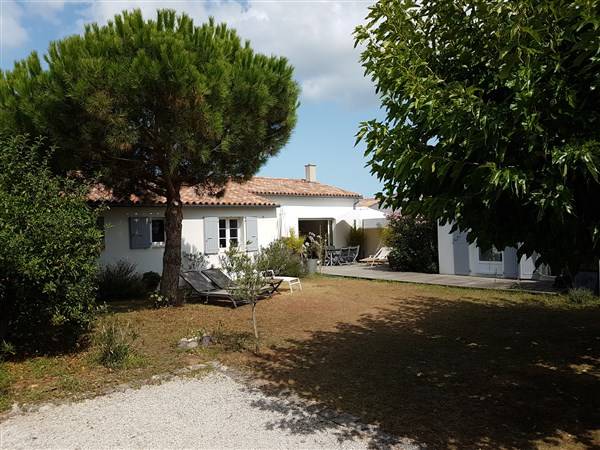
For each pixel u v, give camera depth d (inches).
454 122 126.3
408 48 157.2
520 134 125.3
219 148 345.1
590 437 152.7
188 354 265.0
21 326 267.1
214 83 307.7
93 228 261.4
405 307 409.4
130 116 312.5
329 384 211.6
